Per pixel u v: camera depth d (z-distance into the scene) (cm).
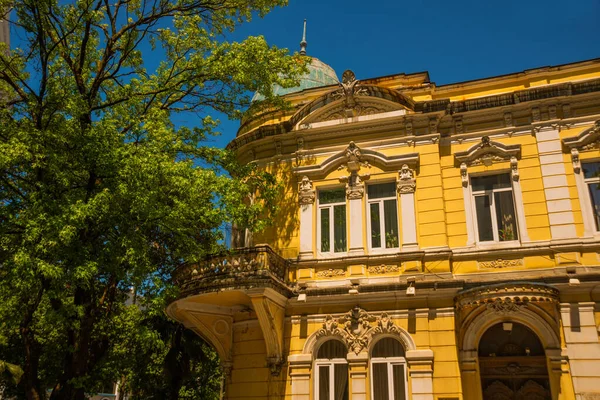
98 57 1531
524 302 1289
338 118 1684
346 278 1511
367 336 1436
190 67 1496
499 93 1596
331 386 1451
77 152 1252
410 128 1595
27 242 1125
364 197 1593
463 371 1371
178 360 1844
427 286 1406
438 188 1519
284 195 1664
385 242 1545
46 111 1331
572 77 1545
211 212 1266
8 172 1278
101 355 1578
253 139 1772
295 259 1568
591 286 1305
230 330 1602
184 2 1563
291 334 1506
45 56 1381
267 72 1501
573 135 1466
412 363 1377
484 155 1529
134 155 1229
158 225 1314
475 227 1484
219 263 1454
